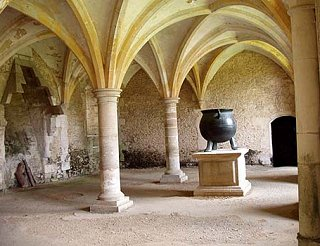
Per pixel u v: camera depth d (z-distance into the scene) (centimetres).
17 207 815
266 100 1419
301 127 331
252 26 986
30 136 1248
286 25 613
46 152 1257
